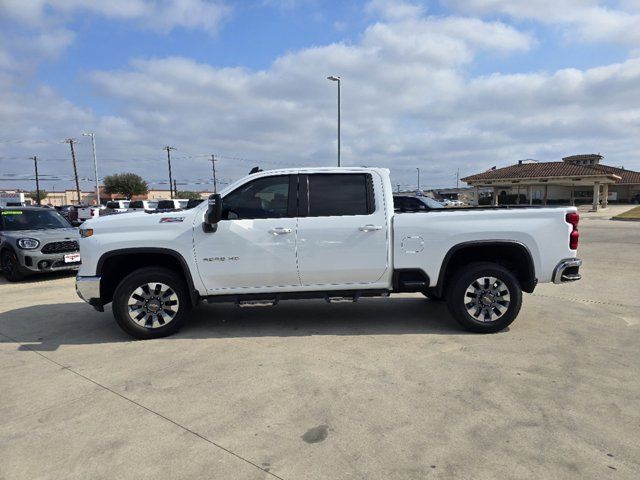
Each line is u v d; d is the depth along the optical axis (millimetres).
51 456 2943
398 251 5242
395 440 3051
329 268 5242
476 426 3207
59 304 7234
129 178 84688
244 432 3186
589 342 4930
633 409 3414
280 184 5340
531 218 5250
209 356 4676
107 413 3496
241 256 5211
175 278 5281
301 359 4539
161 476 2717
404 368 4266
